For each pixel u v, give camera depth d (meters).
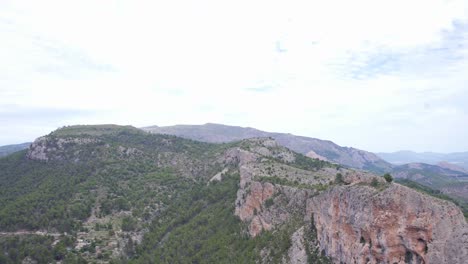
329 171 156.62
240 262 104.69
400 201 58.22
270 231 108.56
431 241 54.16
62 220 159.00
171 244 144.38
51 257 132.12
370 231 61.66
